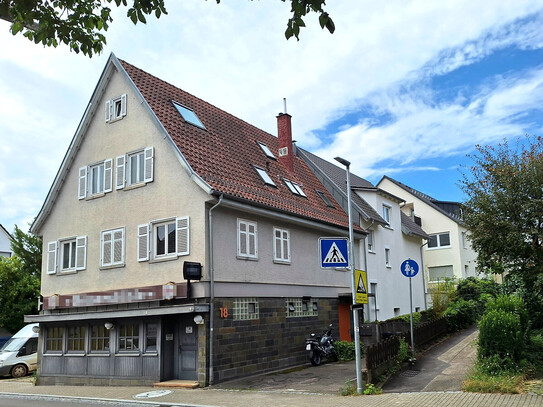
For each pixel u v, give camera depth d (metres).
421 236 31.95
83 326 18.12
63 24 8.04
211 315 14.92
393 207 29.55
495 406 9.52
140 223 17.17
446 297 26.06
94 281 18.28
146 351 16.00
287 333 18.28
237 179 17.80
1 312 27.52
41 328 19.53
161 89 19.64
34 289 28.38
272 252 18.22
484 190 16.44
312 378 15.16
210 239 15.38
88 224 18.98
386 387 12.55
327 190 26.06
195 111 20.36
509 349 12.03
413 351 16.09
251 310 16.80
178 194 16.23
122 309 16.52
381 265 26.81
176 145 16.52
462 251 36.47
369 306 25.03
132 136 18.06
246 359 16.09
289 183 22.00
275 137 26.28
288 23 6.84
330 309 21.31
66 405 13.01
